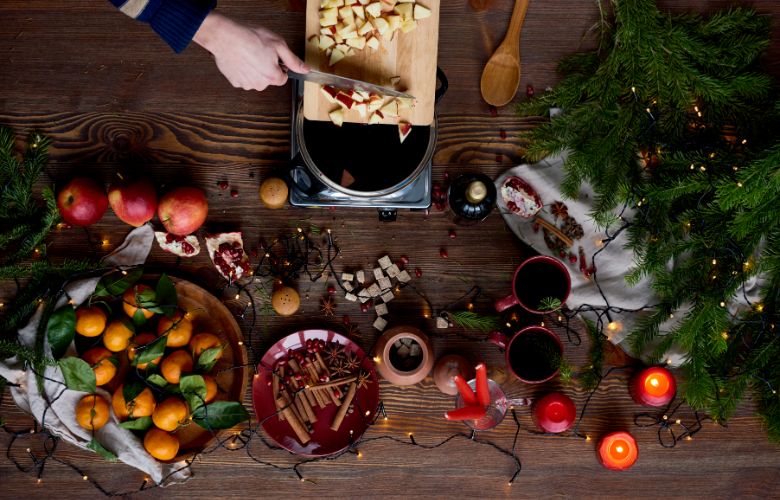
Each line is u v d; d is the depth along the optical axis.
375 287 1.83
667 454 1.86
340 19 1.64
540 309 1.72
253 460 1.83
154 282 1.80
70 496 1.82
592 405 1.86
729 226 1.69
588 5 1.83
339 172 1.71
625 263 1.83
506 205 1.82
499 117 1.84
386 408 1.84
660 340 1.83
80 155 1.82
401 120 1.66
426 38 1.65
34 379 1.76
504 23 1.83
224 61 1.63
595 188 1.77
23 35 1.81
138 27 1.81
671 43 1.71
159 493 1.83
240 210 1.83
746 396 1.85
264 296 1.83
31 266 1.73
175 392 1.74
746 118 1.73
